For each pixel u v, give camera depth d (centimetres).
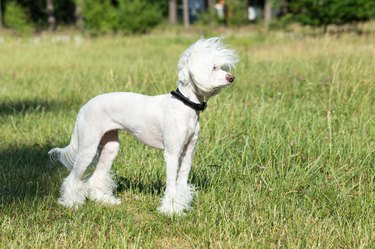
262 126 891
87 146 639
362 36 2159
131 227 593
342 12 2586
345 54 1556
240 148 830
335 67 1281
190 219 613
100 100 633
